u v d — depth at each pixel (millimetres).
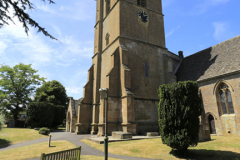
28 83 39625
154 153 12195
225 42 25016
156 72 26547
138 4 29188
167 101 12125
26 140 19766
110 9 29078
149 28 28391
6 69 37875
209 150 12250
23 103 39406
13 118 41438
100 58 30375
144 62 25875
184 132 11117
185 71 28516
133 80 23984
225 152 11461
